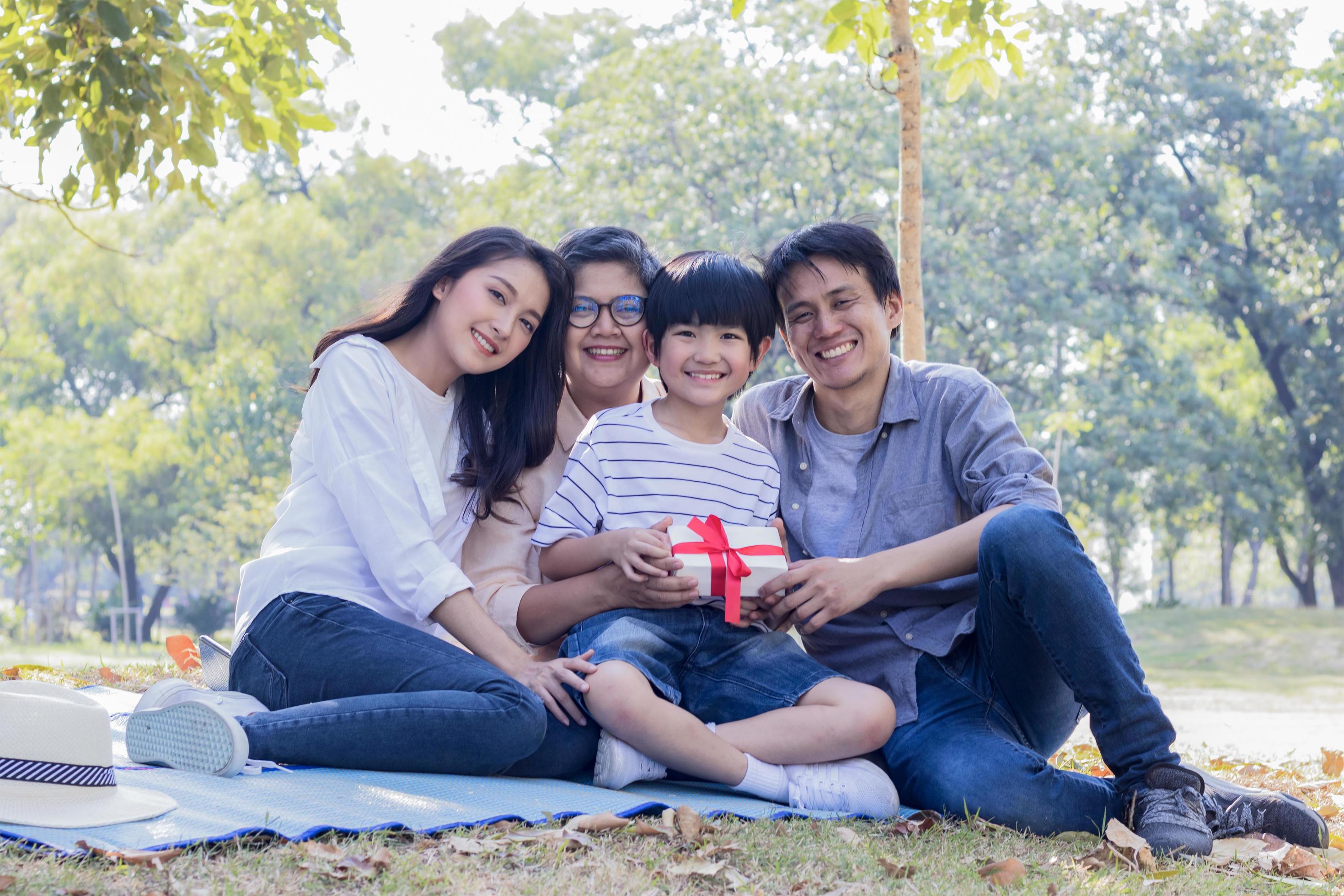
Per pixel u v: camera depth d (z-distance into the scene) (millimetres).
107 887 1698
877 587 2844
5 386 34750
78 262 30359
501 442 3209
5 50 4465
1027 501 2873
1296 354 25828
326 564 2912
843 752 2713
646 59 22922
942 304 21750
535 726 2594
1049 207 23422
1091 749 4445
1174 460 23828
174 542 33656
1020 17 5066
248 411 30016
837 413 3203
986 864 2211
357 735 2508
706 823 2273
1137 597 41719
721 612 2939
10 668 4406
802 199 22391
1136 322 23406
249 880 1782
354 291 29672
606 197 21844
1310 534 26766
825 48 5109
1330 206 24453
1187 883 2152
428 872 1871
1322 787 3842
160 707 2666
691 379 3076
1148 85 25109
